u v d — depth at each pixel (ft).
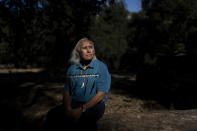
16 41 17.81
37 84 26.99
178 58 23.76
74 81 6.97
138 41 66.49
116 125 7.00
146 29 62.64
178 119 7.54
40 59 19.12
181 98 19.29
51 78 37.29
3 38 17.58
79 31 17.84
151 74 25.29
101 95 6.64
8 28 17.40
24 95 19.16
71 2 17.28
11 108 14.56
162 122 7.22
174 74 22.54
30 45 18.25
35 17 17.30
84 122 6.82
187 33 46.01
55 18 17.53
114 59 88.33
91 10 17.65
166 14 55.62
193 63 21.74
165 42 48.60
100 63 7.04
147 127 6.77
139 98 19.60
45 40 18.13
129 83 31.58
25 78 39.47
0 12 16.14
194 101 18.66
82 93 6.88
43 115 12.72
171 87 21.77
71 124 6.84
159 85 23.45
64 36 17.93
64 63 19.21
